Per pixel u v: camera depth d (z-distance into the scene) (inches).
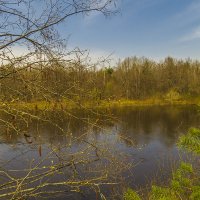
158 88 1926.7
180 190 169.5
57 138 155.8
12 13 126.9
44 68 128.6
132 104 1616.6
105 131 156.9
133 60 1887.3
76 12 132.8
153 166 420.2
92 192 310.5
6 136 139.6
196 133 164.6
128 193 202.2
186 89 1786.4
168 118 1059.3
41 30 129.2
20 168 343.9
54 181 327.3
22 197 153.1
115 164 181.6
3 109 127.6
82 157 157.1
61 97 132.3
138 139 664.4
